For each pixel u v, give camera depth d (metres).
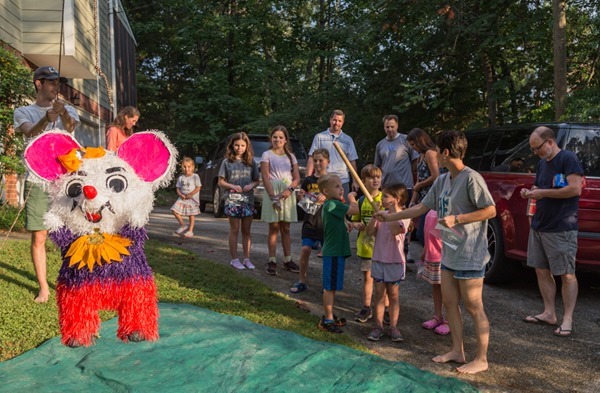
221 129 21.50
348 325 4.84
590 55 12.35
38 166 3.02
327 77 19.50
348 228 4.70
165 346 3.84
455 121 15.30
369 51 15.52
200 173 13.91
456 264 3.90
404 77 14.47
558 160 4.80
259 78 21.73
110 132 5.76
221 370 3.49
